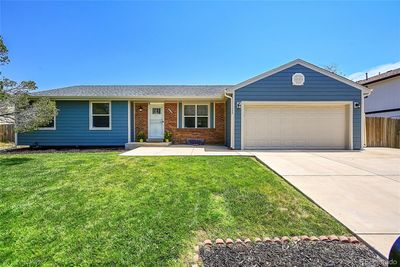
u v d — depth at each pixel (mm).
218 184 5434
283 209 4078
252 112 12125
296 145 12195
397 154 10188
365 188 5168
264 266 2615
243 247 3002
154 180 5770
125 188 5203
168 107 14625
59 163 7715
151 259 2752
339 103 11938
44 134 13656
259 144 12133
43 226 3598
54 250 2979
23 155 9680
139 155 9352
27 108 10086
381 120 13930
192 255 2842
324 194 4773
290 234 3283
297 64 11961
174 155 9367
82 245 3070
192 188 5172
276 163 7832
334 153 10477
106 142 13875
